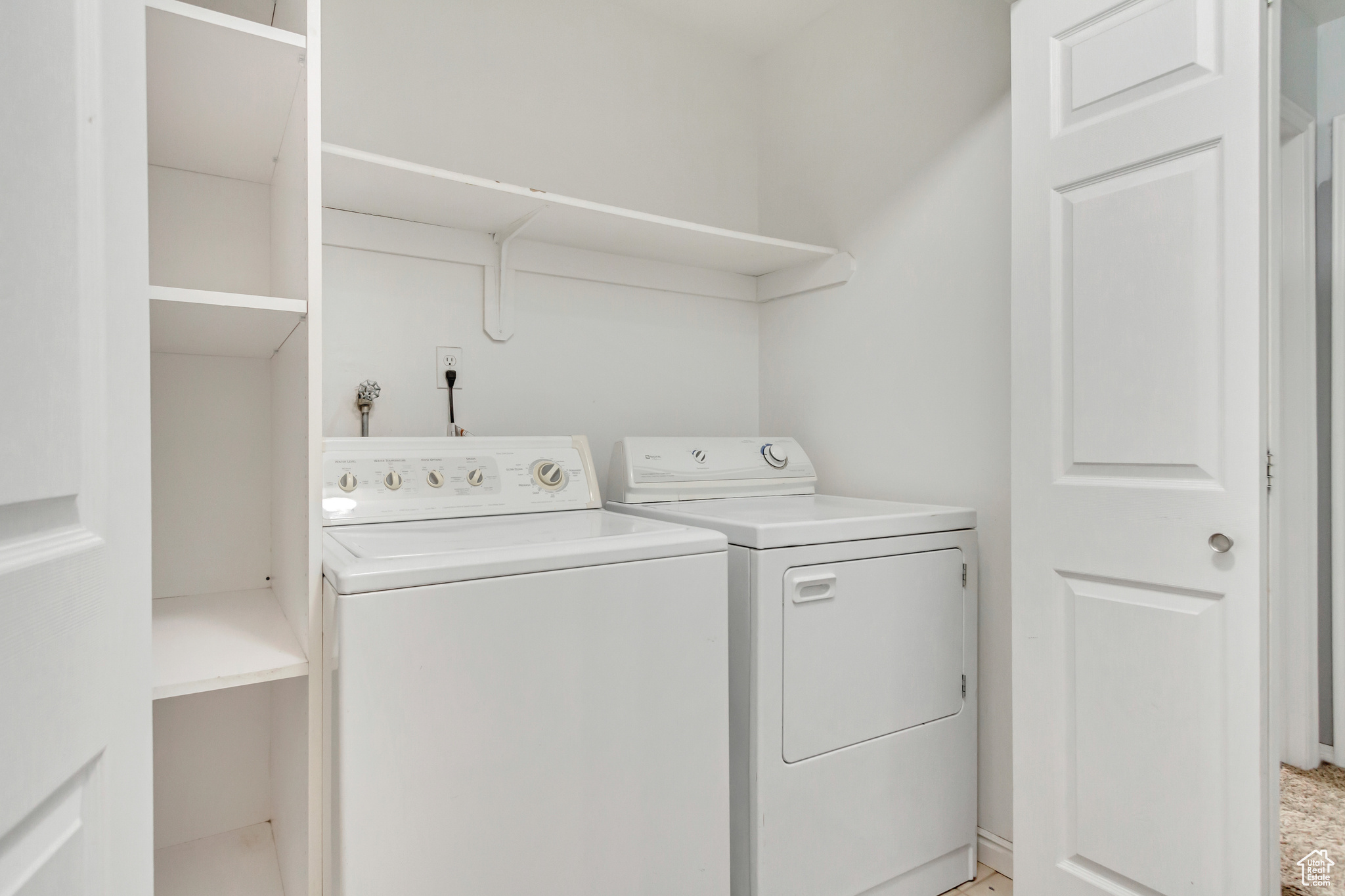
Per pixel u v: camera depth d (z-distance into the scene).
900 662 1.61
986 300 1.82
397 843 1.00
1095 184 1.41
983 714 1.81
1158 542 1.31
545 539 1.27
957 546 1.74
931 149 1.97
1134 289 1.34
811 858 1.46
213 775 1.52
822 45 2.34
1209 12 1.24
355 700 0.98
